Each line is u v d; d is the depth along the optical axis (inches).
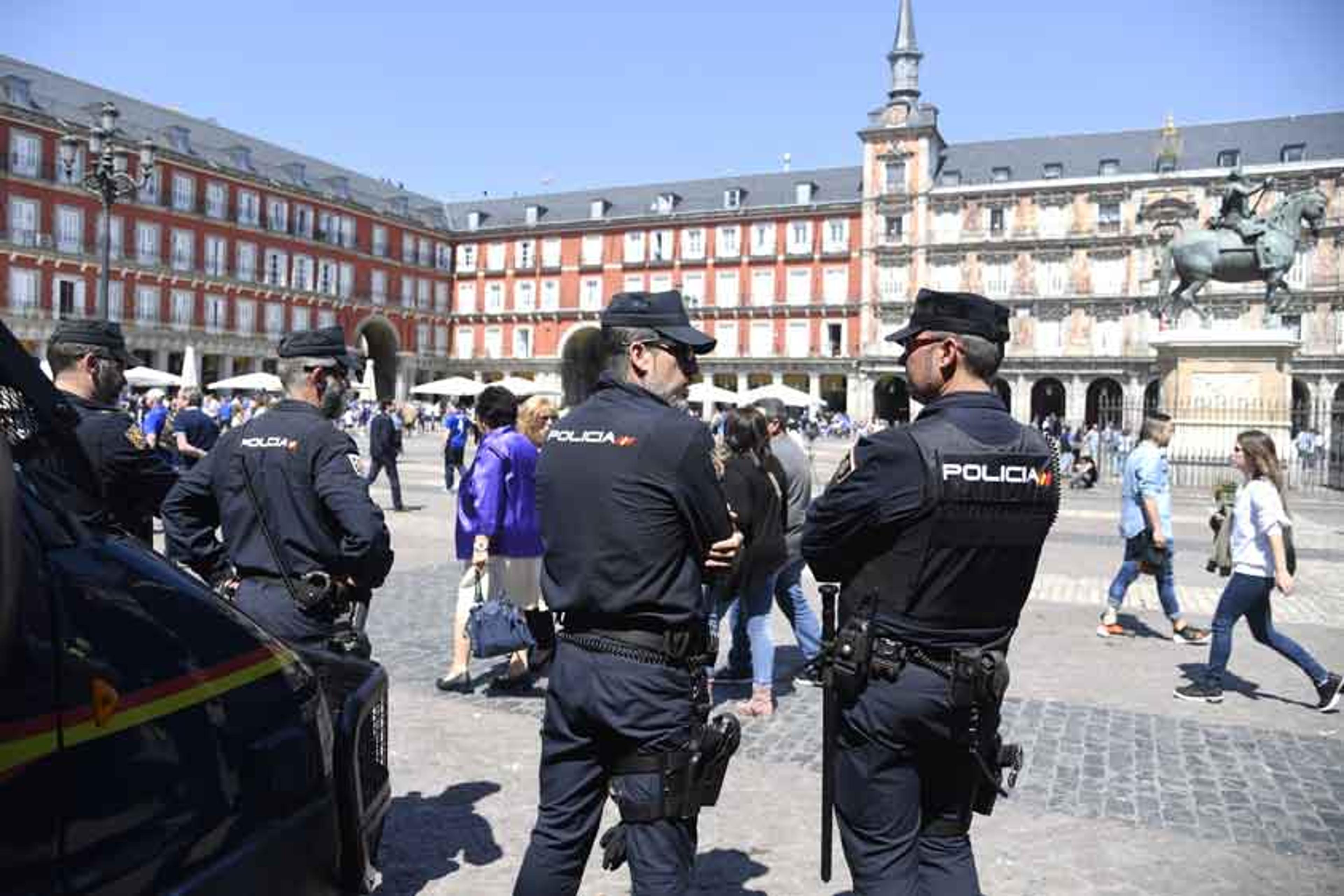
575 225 2918.3
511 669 256.4
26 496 83.1
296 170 2519.7
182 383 1295.5
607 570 111.7
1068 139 2591.0
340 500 140.7
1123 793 194.4
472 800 185.8
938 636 106.8
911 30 2593.5
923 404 118.0
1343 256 2237.9
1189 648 320.2
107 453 166.4
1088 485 937.5
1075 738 227.9
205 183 2224.4
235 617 97.5
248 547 144.0
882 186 2581.2
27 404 89.5
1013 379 2490.2
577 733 114.1
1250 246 805.2
